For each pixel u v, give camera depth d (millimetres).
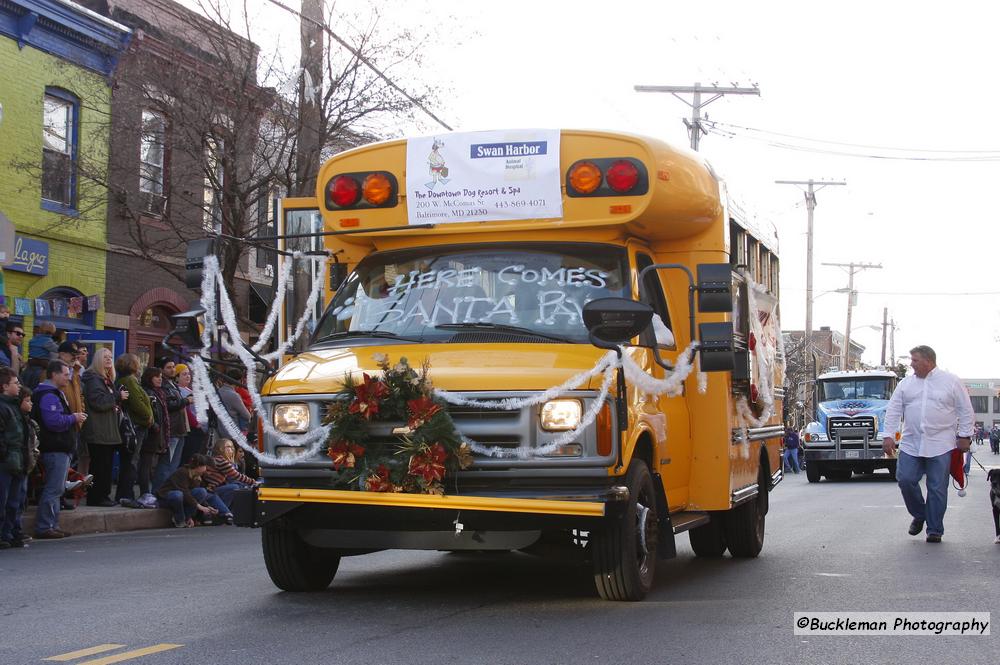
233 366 7926
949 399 11289
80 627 6441
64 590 7992
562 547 7102
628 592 7059
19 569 9320
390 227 7844
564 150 7629
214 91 18453
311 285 8766
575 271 7559
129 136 19828
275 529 7445
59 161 19594
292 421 6949
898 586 8172
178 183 20141
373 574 8945
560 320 7312
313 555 7688
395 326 7500
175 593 7781
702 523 8539
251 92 18797
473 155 7742
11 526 11172
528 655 5625
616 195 7520
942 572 8953
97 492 14055
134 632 6262
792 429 37969
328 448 6758
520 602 7301
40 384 12125
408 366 6645
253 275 24266
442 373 6703
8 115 18516
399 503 6531
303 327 8508
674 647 5852
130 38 20188
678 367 7305
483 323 7359
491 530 6664
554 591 7898
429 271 7773
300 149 18672
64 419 12055
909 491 11547
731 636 6164
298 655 5609
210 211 21281
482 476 6574
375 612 6887
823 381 31844
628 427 6840
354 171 7984
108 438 13633
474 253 7781
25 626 6488
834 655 5742
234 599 7465
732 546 10242
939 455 11273
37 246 19031
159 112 19406
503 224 7711
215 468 14406
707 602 7367
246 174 18734
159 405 14312
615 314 6430
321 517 6910
